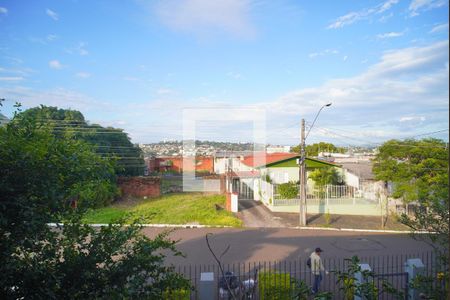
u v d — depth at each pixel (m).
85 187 3.37
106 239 3.39
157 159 30.56
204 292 6.30
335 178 21.62
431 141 16.98
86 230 3.50
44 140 3.10
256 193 21.78
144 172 28.34
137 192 21.41
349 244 12.29
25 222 2.77
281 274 6.96
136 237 3.60
